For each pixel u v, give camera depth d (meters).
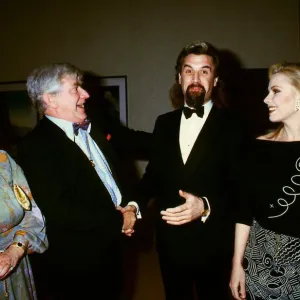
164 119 1.90
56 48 3.88
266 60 3.57
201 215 1.62
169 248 1.74
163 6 3.69
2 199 1.23
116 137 2.47
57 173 1.44
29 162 1.44
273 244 1.31
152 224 3.86
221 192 1.68
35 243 1.31
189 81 1.72
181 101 3.56
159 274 3.15
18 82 3.94
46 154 1.45
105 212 1.51
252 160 1.38
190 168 1.67
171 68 3.73
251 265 1.38
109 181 1.68
